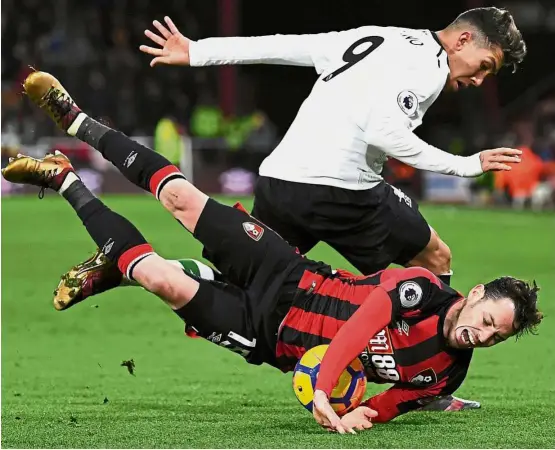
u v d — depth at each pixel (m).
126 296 33.03
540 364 22.86
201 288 15.80
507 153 16.72
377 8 96.12
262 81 95.81
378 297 14.86
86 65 84.75
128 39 88.50
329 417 14.51
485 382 20.67
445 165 16.86
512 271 38.06
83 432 15.62
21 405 18.05
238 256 16.00
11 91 77.44
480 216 60.94
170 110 84.31
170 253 40.59
